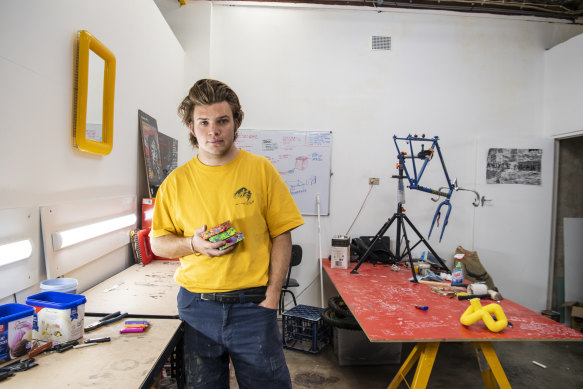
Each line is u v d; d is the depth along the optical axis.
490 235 3.97
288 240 1.31
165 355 1.12
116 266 2.18
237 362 1.24
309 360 2.92
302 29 3.89
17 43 1.28
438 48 3.95
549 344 3.32
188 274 1.24
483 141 3.96
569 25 4.05
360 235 3.92
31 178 1.37
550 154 3.99
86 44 1.66
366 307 2.24
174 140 3.34
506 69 4.01
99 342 1.16
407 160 3.92
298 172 3.87
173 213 1.30
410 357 2.13
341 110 3.90
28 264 1.33
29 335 1.06
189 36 3.76
